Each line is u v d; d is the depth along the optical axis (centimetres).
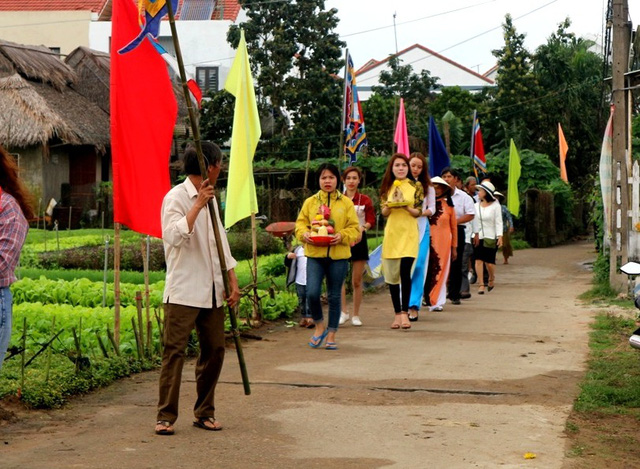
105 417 656
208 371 624
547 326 1129
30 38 4762
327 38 3559
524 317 1222
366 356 909
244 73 1063
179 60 597
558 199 3394
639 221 1432
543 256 2580
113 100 831
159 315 943
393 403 702
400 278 1106
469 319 1203
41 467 530
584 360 883
